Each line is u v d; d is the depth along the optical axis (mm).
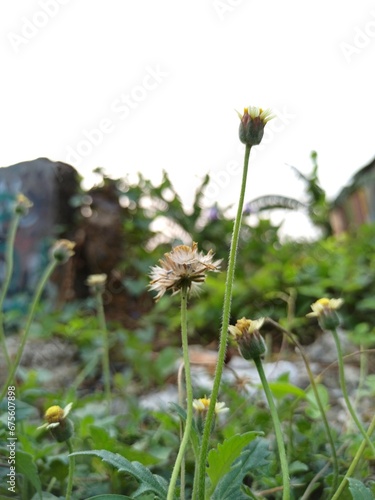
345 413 462
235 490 212
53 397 388
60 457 286
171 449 328
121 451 282
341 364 246
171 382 653
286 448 331
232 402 421
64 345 752
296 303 880
